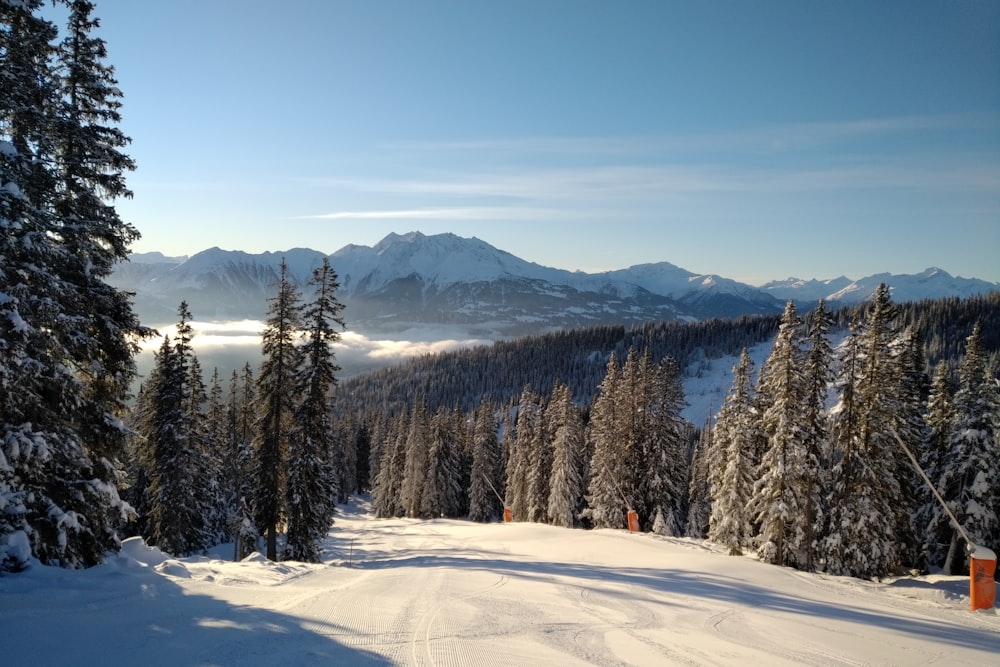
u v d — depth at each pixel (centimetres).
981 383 2962
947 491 3061
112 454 1650
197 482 3581
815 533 2923
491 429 6756
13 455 1262
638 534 3409
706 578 1950
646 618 1280
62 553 1354
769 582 1961
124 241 1666
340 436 9200
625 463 4538
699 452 5844
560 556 2598
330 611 1136
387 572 1845
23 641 820
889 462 2822
